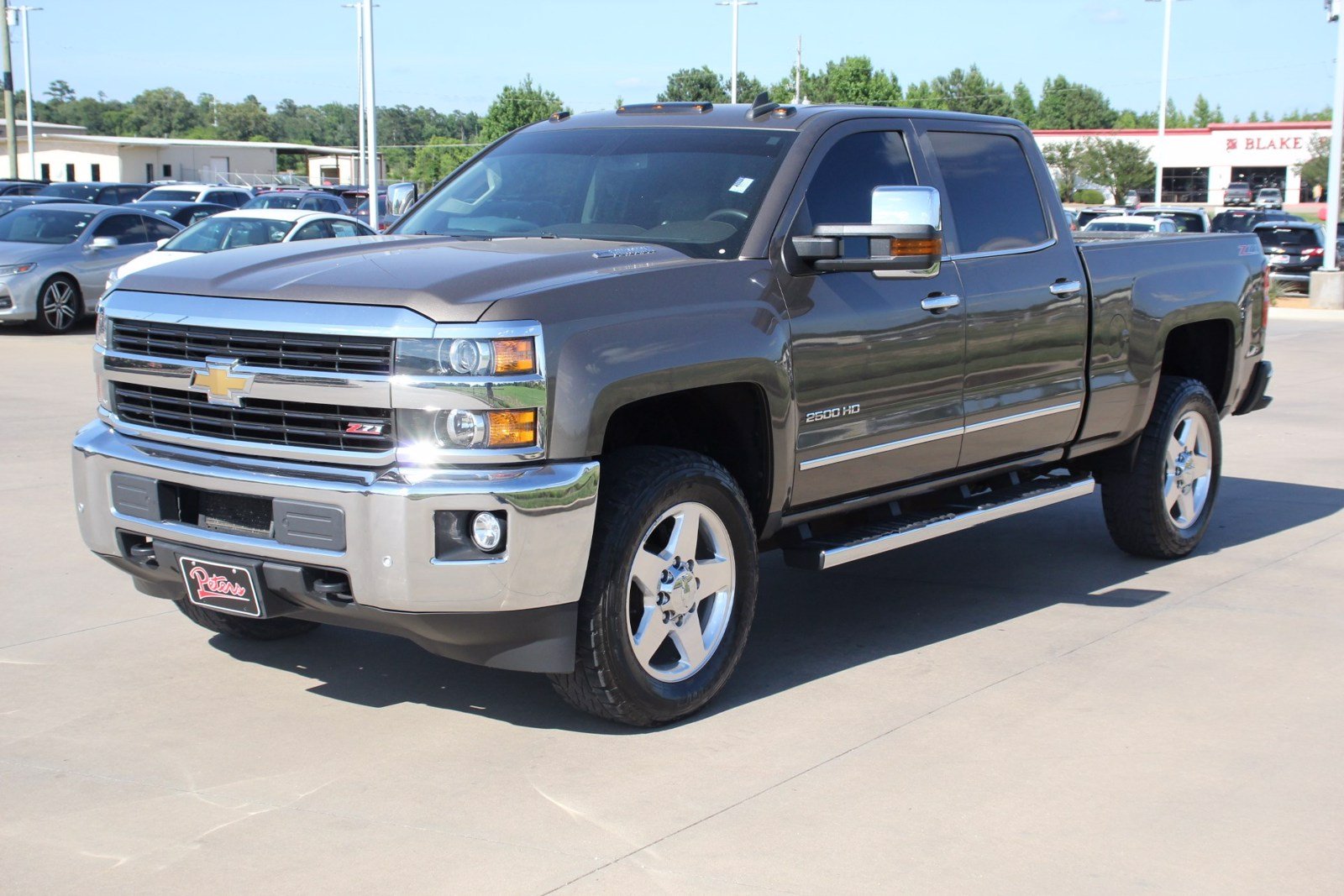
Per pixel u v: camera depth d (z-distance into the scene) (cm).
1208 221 2912
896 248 465
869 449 510
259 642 530
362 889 334
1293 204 6278
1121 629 566
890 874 346
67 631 537
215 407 420
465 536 392
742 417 476
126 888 333
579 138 561
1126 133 6144
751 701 473
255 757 417
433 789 394
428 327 388
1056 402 593
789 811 382
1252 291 717
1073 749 432
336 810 379
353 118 16700
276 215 1669
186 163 6931
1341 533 746
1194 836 371
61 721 443
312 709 459
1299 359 1675
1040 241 591
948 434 543
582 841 362
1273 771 417
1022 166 601
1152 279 644
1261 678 504
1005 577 656
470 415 388
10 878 337
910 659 523
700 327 439
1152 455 657
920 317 520
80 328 1762
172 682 483
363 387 392
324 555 395
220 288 425
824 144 515
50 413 1047
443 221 540
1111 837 369
